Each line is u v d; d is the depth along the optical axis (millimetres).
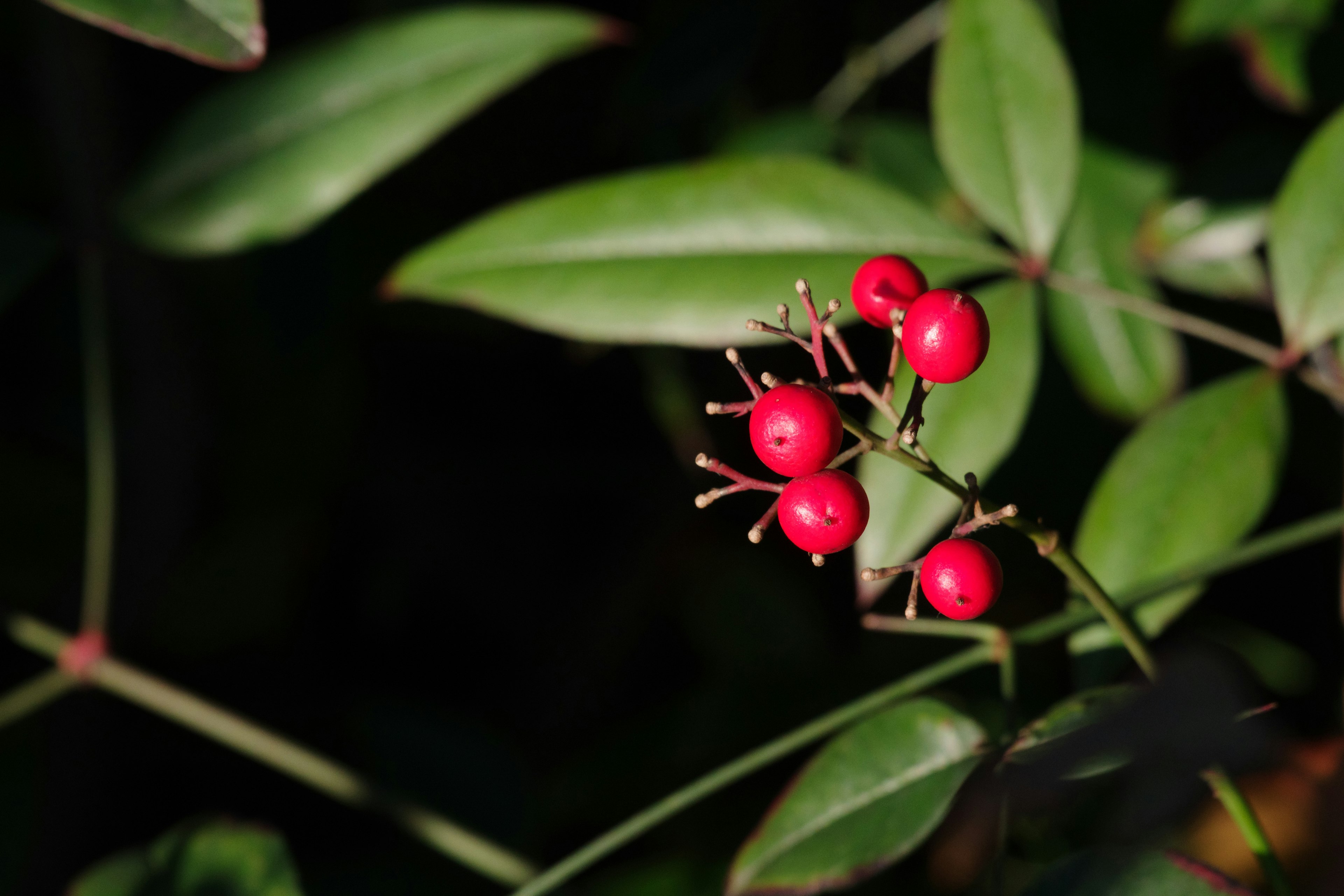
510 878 395
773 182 356
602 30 382
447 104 381
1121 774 375
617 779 470
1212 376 420
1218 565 344
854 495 299
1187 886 312
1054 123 357
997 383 349
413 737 503
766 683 477
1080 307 397
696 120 467
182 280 523
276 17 499
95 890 358
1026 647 450
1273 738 390
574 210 360
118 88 506
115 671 396
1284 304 353
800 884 329
